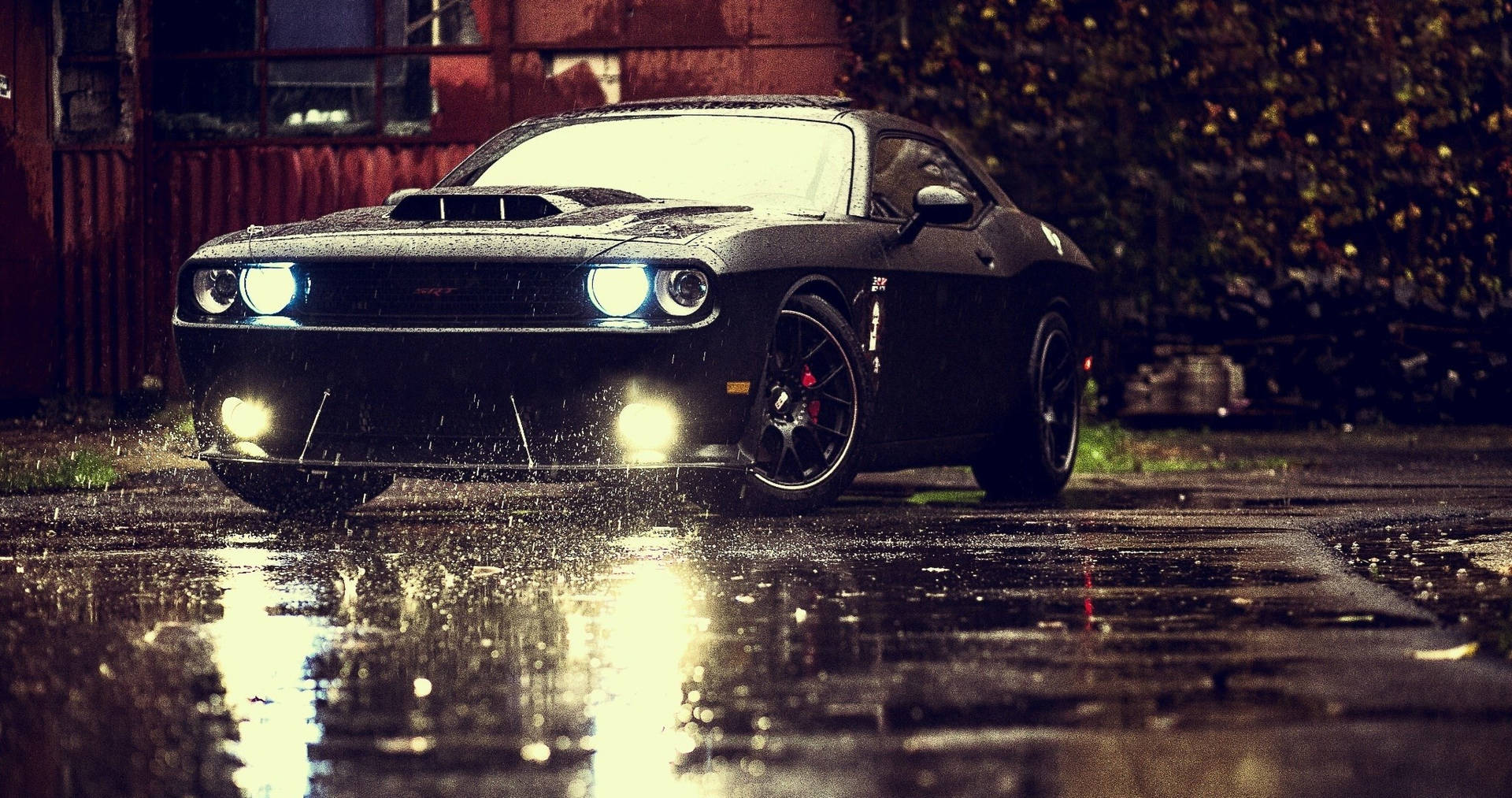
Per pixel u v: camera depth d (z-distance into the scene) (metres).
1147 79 14.65
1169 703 3.39
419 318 6.29
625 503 7.08
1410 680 3.61
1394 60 15.52
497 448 6.29
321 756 3.01
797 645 4.02
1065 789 2.77
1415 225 16.11
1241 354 15.16
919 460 7.52
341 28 13.86
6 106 13.17
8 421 12.81
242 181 13.82
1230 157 15.11
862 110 7.79
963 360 7.68
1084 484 9.18
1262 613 4.49
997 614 4.47
